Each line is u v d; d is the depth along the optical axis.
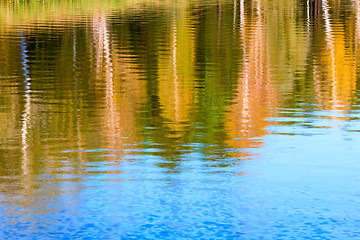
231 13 67.38
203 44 41.22
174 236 12.01
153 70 31.12
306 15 65.25
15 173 15.45
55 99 24.22
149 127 19.98
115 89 26.27
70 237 11.95
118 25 52.91
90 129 19.73
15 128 19.84
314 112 22.06
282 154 17.03
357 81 28.19
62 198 13.79
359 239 11.89
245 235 12.05
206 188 14.45
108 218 12.77
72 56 35.72
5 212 13.01
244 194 14.04
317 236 11.99
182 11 68.62
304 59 34.72
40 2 79.44
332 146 17.78
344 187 14.43
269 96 24.91
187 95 25.14
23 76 29.30
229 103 23.61
